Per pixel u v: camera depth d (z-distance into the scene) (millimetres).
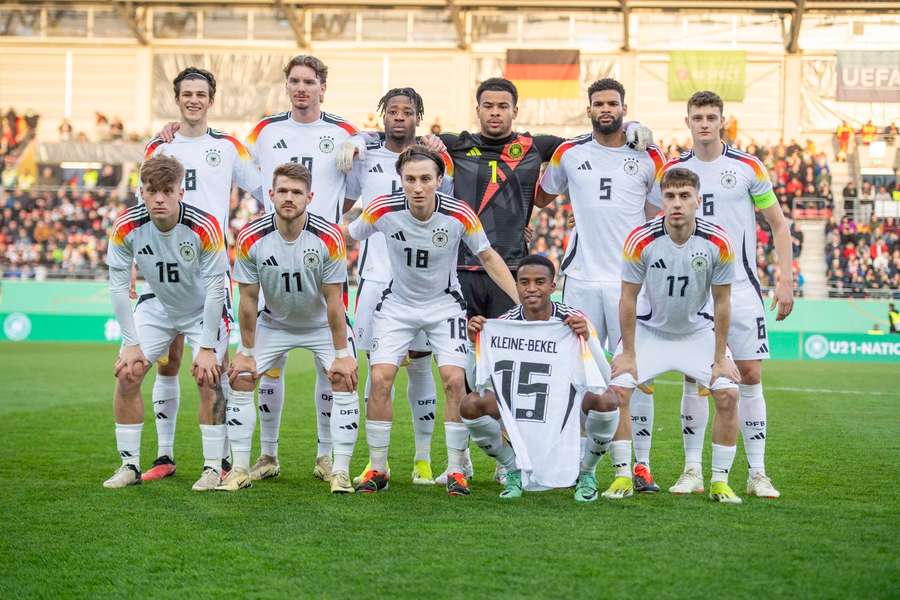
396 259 7438
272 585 4852
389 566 5172
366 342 8562
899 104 31891
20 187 32750
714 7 32250
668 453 9703
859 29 32250
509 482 7285
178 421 11891
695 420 7590
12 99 35125
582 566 5160
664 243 6941
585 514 6539
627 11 31625
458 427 7406
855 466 8805
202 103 8352
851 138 32062
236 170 8617
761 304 7734
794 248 30188
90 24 34875
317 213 8617
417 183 7066
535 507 6812
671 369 7348
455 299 7676
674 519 6367
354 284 28641
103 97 34938
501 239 8258
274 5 34031
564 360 7086
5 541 5734
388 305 7656
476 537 5820
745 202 7836
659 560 5281
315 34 34469
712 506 6855
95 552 5480
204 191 8352
